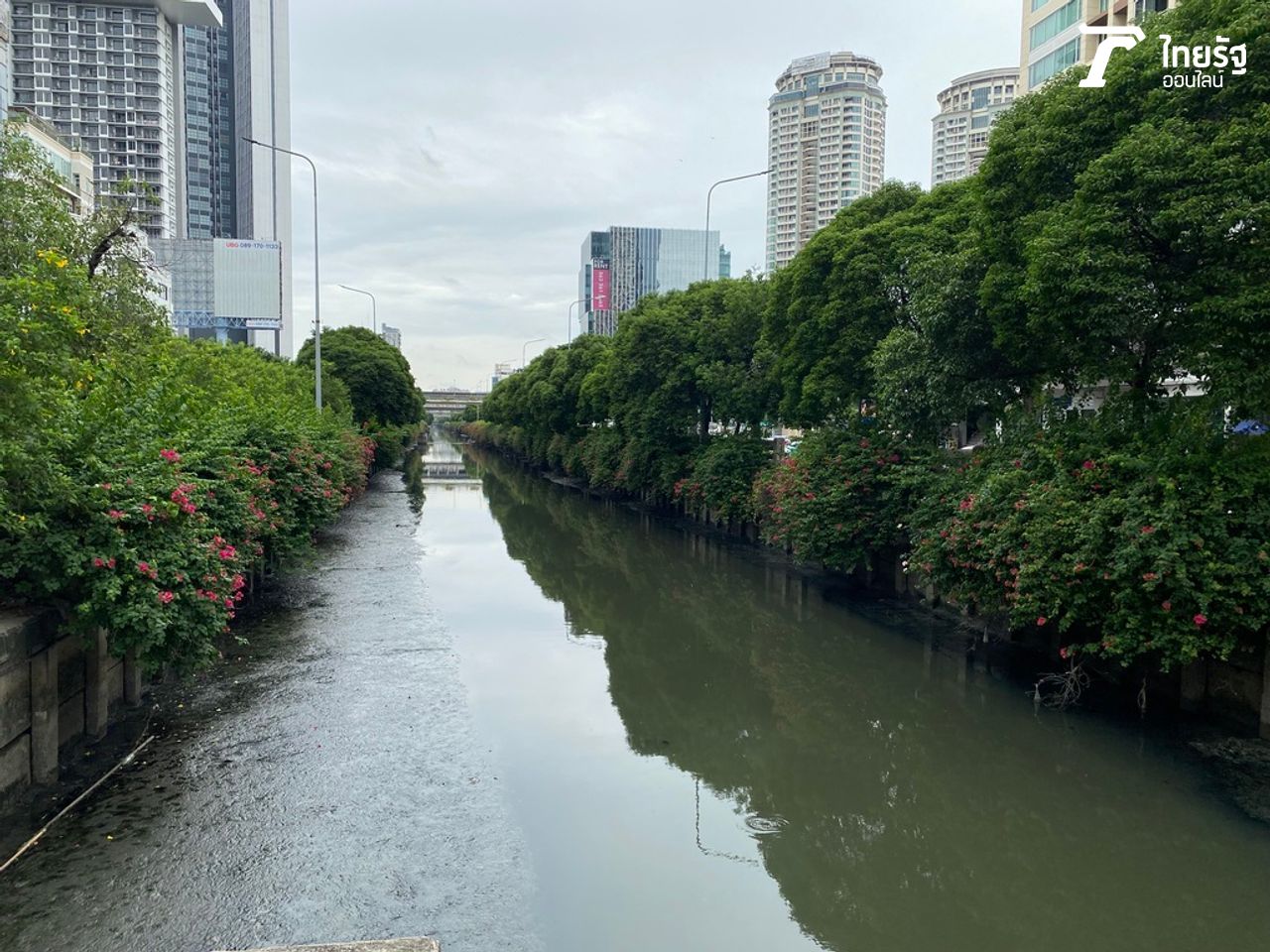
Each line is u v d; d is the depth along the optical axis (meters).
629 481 38.28
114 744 9.85
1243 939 7.18
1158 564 9.69
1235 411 10.43
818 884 8.26
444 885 7.31
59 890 6.90
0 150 12.68
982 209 13.27
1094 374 12.02
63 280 8.86
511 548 28.39
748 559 26.25
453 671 13.19
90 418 9.50
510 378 83.94
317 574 20.41
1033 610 11.43
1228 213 9.16
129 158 89.00
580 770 10.52
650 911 7.55
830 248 20.50
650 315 34.91
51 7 86.38
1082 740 11.32
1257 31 9.49
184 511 9.37
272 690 11.93
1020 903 7.93
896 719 12.81
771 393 27.28
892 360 16.50
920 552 14.78
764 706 13.42
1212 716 11.27
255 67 111.81
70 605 8.78
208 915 6.64
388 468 57.16
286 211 117.06
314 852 7.65
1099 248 10.20
